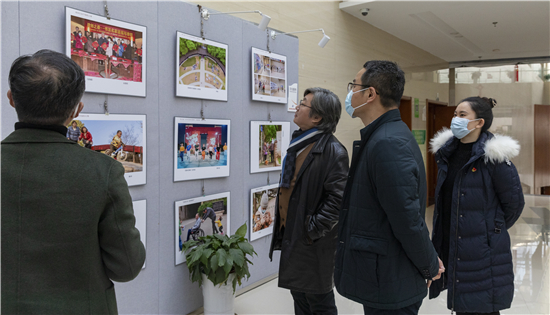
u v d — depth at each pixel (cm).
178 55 239
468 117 201
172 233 244
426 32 618
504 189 191
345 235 149
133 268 105
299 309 228
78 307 94
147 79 224
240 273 239
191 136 252
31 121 95
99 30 197
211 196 270
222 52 272
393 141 134
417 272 141
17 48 170
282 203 227
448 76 897
